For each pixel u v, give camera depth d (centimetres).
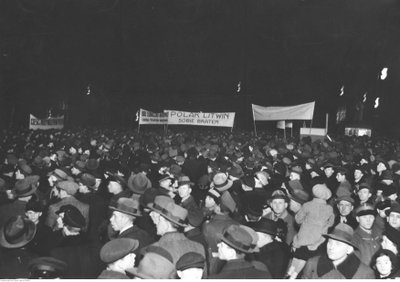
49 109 4556
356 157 1395
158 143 1958
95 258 494
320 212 544
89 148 1548
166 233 486
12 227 465
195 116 2166
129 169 1108
